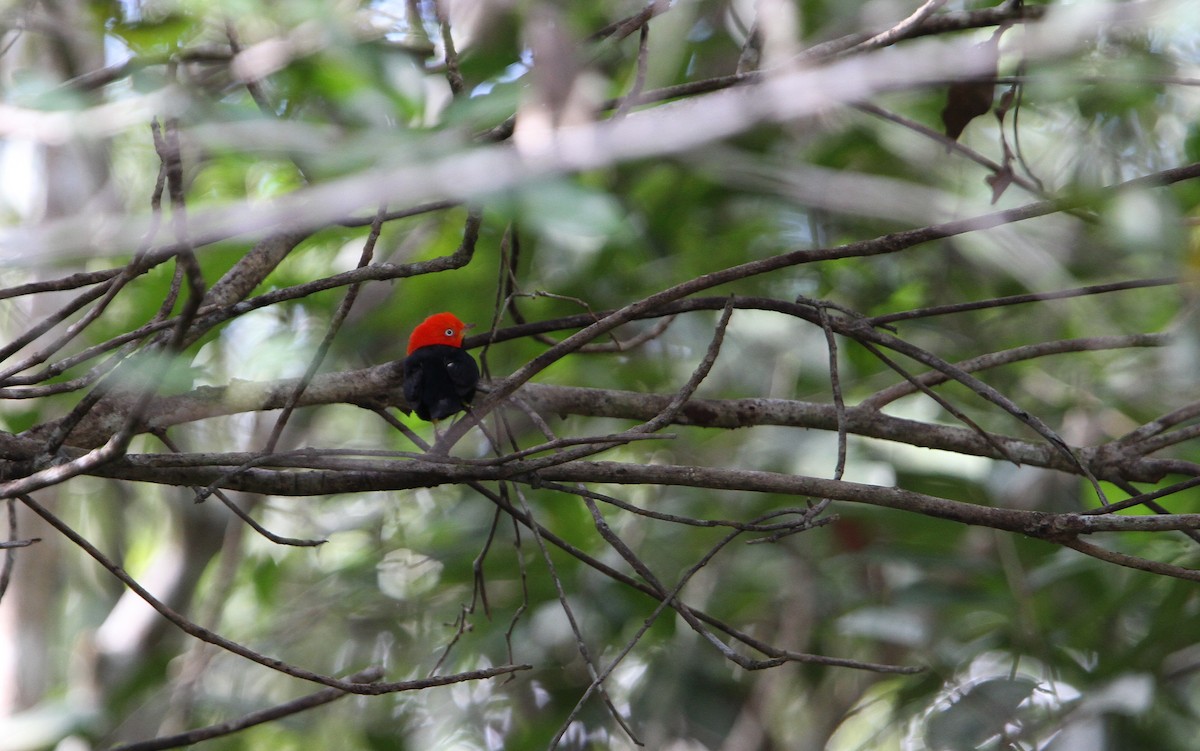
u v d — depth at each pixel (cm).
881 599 1330
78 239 426
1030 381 1386
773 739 1527
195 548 1468
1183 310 864
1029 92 939
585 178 1001
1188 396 1243
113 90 702
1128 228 703
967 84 810
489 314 1239
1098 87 1004
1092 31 704
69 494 1639
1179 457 1145
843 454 591
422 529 1436
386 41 734
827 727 1527
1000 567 1195
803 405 779
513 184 350
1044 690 1044
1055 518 555
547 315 1256
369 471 576
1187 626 1083
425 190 354
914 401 1364
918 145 1209
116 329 934
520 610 700
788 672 1511
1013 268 951
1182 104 1114
